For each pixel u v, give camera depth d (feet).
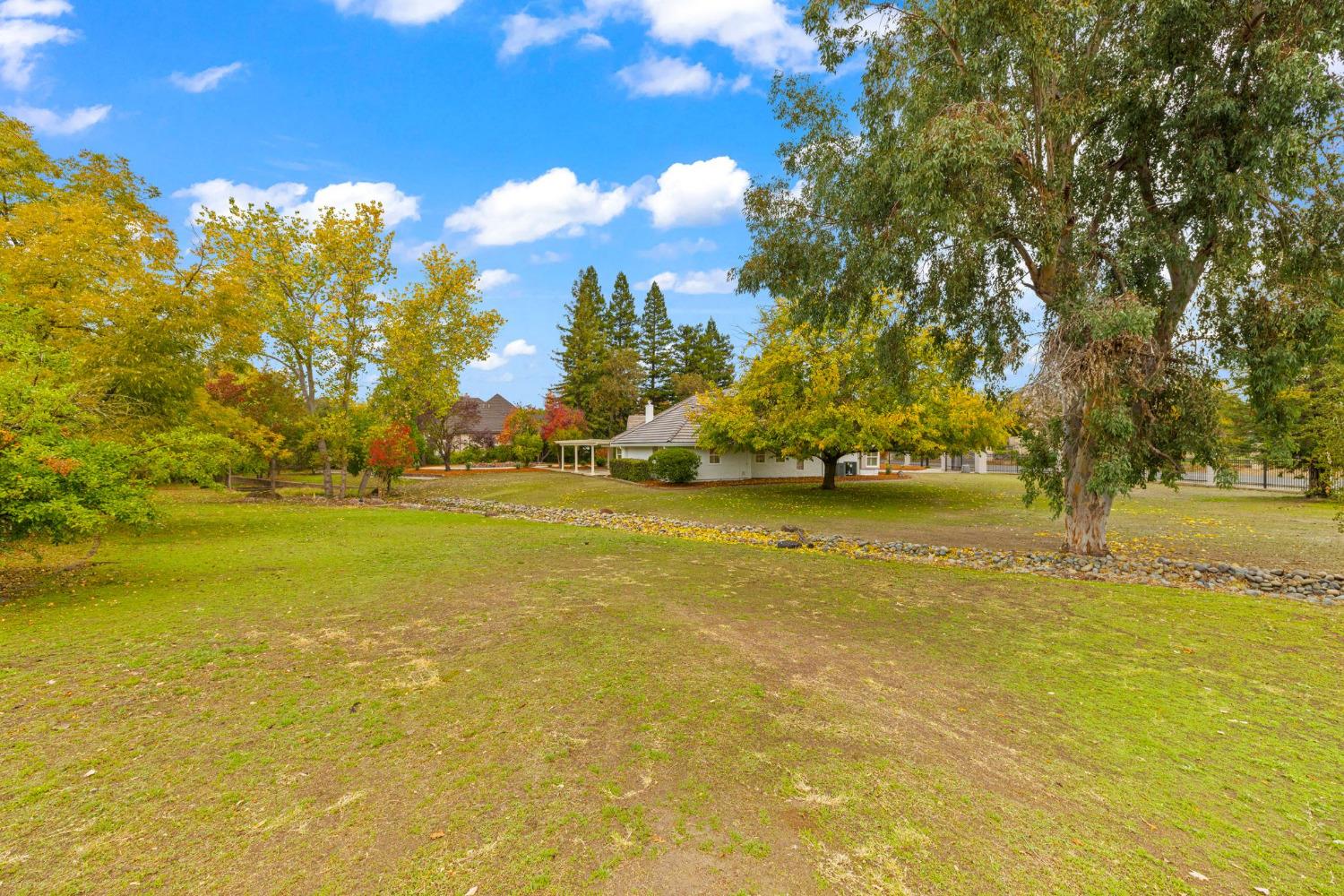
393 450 79.46
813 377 64.80
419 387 79.41
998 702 13.99
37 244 37.17
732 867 8.09
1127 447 30.76
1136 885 7.95
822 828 9.02
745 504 67.62
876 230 30.63
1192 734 12.51
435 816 9.15
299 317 69.56
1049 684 15.15
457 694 13.82
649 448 105.70
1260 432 45.50
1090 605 23.29
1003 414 61.57
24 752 10.86
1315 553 36.01
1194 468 32.32
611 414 176.96
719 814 9.31
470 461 148.05
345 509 60.85
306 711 12.86
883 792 10.03
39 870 7.78
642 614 20.85
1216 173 26.71
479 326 83.46
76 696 13.41
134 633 18.20
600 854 8.33
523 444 149.79
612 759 10.96
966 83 28.58
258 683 14.37
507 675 15.05
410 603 22.18
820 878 7.91
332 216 67.97
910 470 139.44
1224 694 14.61
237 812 9.18
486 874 7.89
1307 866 8.46
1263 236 29.04
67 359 26.12
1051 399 28.43
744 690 14.21
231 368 65.41
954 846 8.66
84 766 10.41
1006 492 79.82
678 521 53.06
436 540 38.73
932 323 35.27
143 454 33.40
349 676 14.84
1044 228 28.50
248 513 55.21
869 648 17.67
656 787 10.07
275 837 8.59
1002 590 25.81
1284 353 27.58
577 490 87.56
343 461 76.54
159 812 9.12
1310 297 26.94
